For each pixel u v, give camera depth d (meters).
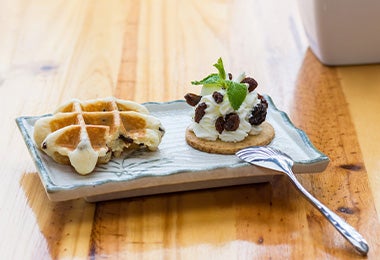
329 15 0.79
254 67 0.83
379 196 0.58
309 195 0.54
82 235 0.53
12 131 0.69
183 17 0.98
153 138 0.60
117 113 0.61
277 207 0.56
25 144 0.65
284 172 0.56
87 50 0.88
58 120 0.60
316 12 0.79
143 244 0.52
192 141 0.61
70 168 0.58
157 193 0.57
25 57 0.87
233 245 0.52
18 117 0.66
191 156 0.60
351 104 0.74
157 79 0.80
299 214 0.55
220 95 0.60
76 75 0.81
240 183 0.59
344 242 0.52
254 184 0.59
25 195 0.59
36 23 0.97
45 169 0.57
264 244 0.52
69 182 0.56
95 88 0.78
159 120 0.63
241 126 0.60
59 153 0.58
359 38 0.81
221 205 0.56
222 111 0.60
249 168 0.56
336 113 0.72
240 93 0.60
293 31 0.93
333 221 0.52
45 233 0.54
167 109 0.67
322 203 0.57
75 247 0.52
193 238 0.53
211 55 0.86
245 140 0.61
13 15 0.99
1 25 0.96
